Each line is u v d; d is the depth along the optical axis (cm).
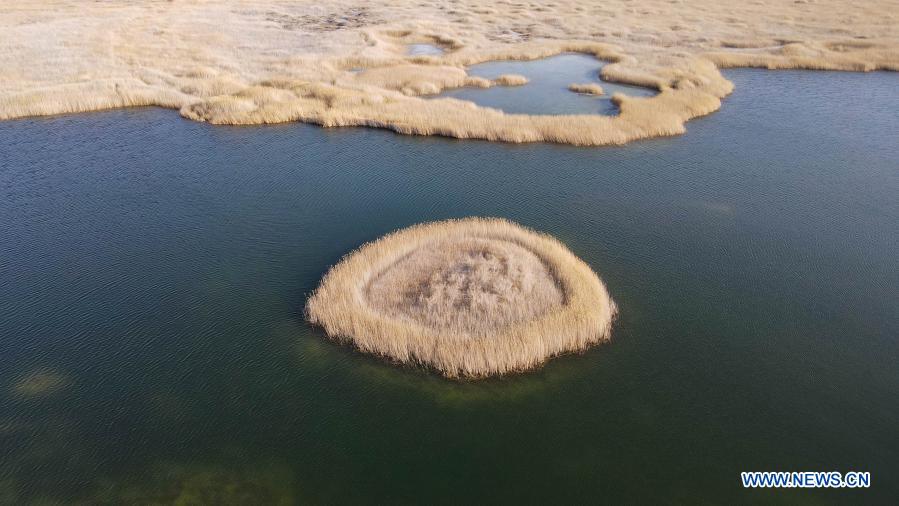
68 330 1833
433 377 1642
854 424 1499
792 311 1927
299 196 2733
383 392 1595
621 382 1634
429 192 2780
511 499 1302
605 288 2017
